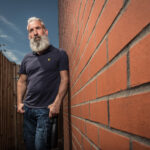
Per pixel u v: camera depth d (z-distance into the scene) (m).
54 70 1.96
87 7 0.89
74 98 1.58
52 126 1.84
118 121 0.50
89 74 0.89
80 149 1.23
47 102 1.92
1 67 3.47
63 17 2.50
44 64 1.95
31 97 1.99
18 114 4.34
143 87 0.36
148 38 0.34
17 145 4.23
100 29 0.67
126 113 0.44
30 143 2.02
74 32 1.40
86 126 0.99
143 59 0.36
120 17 0.48
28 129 2.02
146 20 0.35
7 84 3.86
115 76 0.52
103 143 0.65
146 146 0.35
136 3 0.39
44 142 1.82
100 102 0.69
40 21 2.11
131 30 0.41
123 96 0.46
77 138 1.39
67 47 2.16
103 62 0.64
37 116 1.92
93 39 0.78
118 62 0.50
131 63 0.42
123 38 0.46
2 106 3.43
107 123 0.60
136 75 0.39
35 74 1.99
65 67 1.92
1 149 3.26
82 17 1.03
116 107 0.51
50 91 1.93
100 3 0.66
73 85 1.64
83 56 1.04
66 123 2.69
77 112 1.38
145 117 0.35
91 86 0.85
